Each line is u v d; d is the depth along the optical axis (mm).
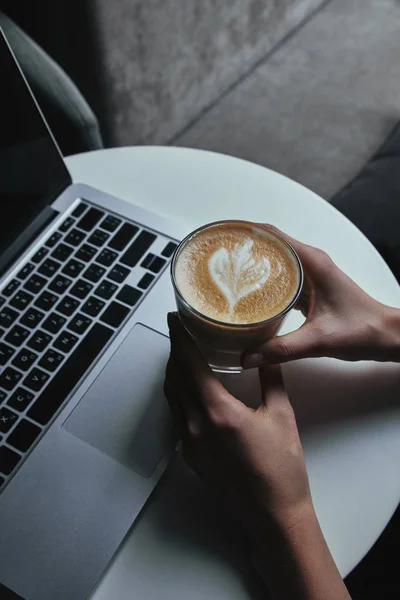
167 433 558
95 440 554
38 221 679
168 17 1169
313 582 483
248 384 599
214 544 525
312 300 594
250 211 748
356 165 1345
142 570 515
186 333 551
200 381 531
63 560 501
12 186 640
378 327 582
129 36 1112
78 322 616
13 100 612
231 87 1483
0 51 579
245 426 520
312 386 602
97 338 607
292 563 490
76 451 549
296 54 1522
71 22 1045
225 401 526
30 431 557
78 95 908
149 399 577
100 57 1094
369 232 959
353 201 1005
